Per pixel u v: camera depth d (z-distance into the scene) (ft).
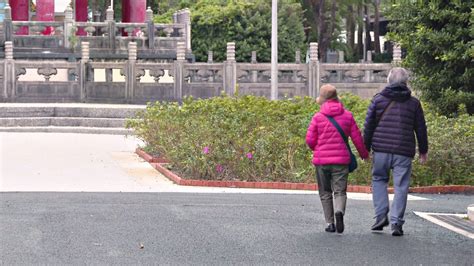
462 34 135.74
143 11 293.43
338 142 75.05
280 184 110.22
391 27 146.51
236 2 397.39
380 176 76.43
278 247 68.59
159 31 280.51
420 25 136.98
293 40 403.34
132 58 216.13
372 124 76.02
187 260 63.41
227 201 94.53
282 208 89.51
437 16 136.26
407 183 75.46
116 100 215.92
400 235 74.95
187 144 118.93
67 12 270.46
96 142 170.19
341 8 444.55
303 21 422.41
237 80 213.25
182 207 88.74
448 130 118.11
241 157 114.11
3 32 266.98
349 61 458.91
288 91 213.66
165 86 214.90
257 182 110.83
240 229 76.07
